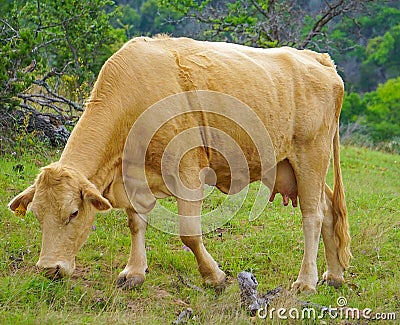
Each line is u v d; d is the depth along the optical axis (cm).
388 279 670
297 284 636
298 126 655
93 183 558
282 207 912
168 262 672
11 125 994
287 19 1831
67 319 495
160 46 605
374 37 4109
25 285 542
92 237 717
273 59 662
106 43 1409
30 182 840
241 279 559
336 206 676
